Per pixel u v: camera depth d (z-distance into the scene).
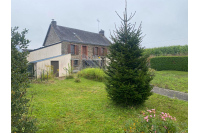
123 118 4.80
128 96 5.32
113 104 6.12
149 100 6.82
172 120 3.55
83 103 6.30
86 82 11.42
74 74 14.52
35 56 18.75
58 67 14.80
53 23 20.80
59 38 19.05
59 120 4.62
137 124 3.55
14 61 3.15
